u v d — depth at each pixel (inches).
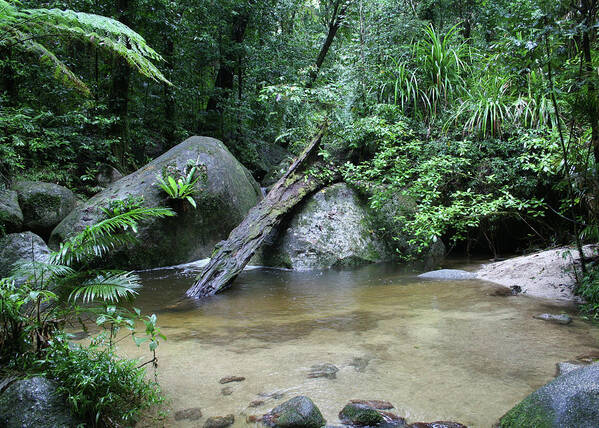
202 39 422.6
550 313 136.9
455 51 305.6
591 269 156.0
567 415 60.6
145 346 114.5
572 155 154.5
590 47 154.3
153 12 361.7
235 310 158.2
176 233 257.6
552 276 170.9
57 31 168.2
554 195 242.2
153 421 73.4
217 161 289.6
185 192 256.4
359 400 79.0
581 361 94.8
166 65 428.1
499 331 119.5
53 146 306.3
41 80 317.4
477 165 257.4
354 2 357.1
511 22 152.7
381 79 324.8
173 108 447.5
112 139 334.6
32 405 67.6
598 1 133.2
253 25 490.3
